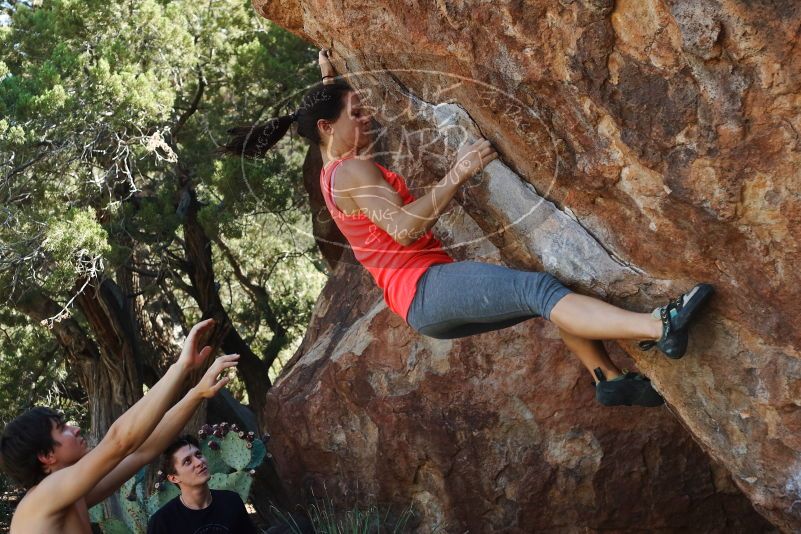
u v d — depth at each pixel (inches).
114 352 452.8
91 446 454.9
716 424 134.1
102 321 448.1
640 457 231.0
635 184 118.4
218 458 260.5
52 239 371.6
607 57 109.8
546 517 239.5
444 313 124.3
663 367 134.3
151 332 544.1
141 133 410.9
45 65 392.2
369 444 267.0
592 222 130.0
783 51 96.0
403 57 135.5
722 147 105.5
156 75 449.7
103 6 431.8
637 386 139.4
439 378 251.8
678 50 103.4
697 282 121.6
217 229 430.6
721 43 99.1
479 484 246.1
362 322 280.8
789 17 93.7
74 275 382.9
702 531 231.8
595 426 233.9
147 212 430.6
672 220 117.0
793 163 102.3
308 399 280.8
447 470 249.4
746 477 135.0
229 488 256.7
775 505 132.9
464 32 122.6
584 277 133.1
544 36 113.9
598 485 233.6
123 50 418.3
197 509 188.1
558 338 239.5
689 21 99.4
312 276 624.7
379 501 266.2
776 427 125.7
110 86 386.0
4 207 385.7
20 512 115.0
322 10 142.9
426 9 125.6
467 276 122.7
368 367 264.1
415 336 260.4
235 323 609.3
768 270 113.0
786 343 117.7
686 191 111.3
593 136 118.7
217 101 479.2
